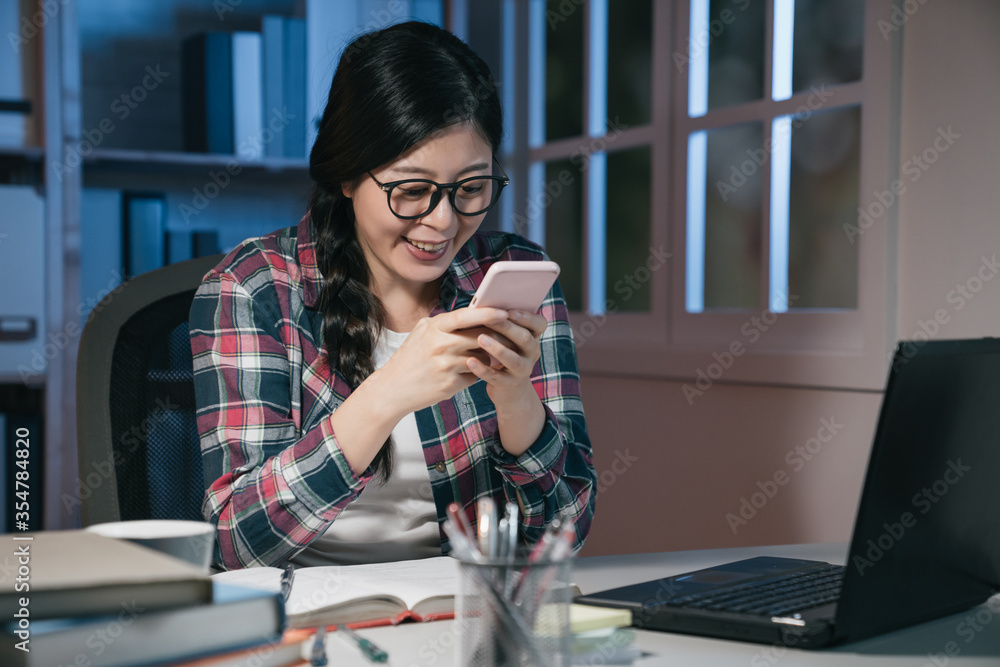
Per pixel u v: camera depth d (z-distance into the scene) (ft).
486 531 2.06
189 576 1.98
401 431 3.96
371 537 3.93
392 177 3.56
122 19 8.89
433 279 3.87
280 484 3.26
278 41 8.57
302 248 4.11
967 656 2.38
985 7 5.00
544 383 4.23
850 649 2.41
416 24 3.75
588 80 8.48
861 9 5.92
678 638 2.51
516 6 9.30
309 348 3.96
